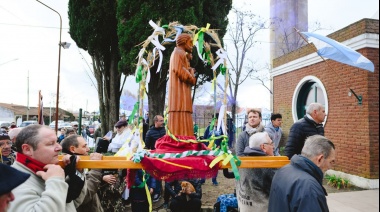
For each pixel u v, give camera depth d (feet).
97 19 36.60
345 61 21.59
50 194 5.95
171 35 10.25
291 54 35.42
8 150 13.75
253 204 10.91
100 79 39.34
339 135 27.81
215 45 9.69
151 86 31.14
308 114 14.97
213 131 9.65
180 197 15.28
